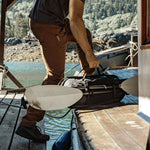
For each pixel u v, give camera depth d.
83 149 2.15
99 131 2.14
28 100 2.47
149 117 2.46
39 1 2.60
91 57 2.52
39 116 2.68
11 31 104.81
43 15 2.51
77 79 2.87
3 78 6.93
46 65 2.61
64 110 5.54
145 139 1.91
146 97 2.52
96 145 1.84
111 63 9.28
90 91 2.77
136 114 2.64
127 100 3.36
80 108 2.87
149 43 2.49
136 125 2.27
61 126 4.36
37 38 2.64
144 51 2.54
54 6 2.49
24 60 67.69
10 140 2.92
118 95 2.96
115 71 6.69
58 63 2.58
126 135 2.02
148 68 2.46
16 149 2.67
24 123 2.70
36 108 2.52
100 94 2.84
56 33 2.52
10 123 3.62
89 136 2.04
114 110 2.82
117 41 70.06
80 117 2.59
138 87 2.71
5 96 5.97
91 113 2.72
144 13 2.51
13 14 163.12
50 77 2.60
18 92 6.61
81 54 2.96
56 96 2.47
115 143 1.86
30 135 2.73
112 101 2.96
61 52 2.58
